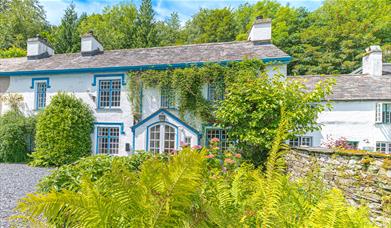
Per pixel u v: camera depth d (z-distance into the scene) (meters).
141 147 12.05
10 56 28.70
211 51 13.19
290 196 2.45
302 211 2.34
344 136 14.28
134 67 12.62
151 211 1.61
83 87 13.57
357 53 27.45
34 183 8.05
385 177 3.68
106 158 4.32
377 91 14.38
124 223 1.66
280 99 7.83
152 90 12.62
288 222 2.08
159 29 37.47
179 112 12.01
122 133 12.86
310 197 2.97
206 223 1.82
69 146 12.02
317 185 3.81
